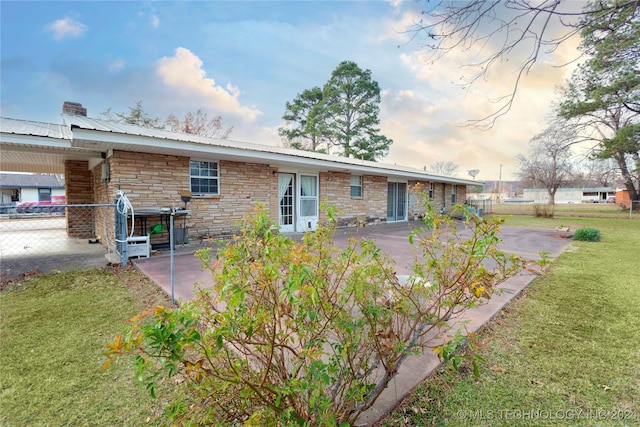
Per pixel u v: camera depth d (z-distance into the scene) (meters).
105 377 2.26
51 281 4.62
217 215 8.02
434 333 2.82
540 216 19.05
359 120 23.52
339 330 1.57
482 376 2.26
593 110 13.66
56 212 17.91
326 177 11.05
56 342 2.77
